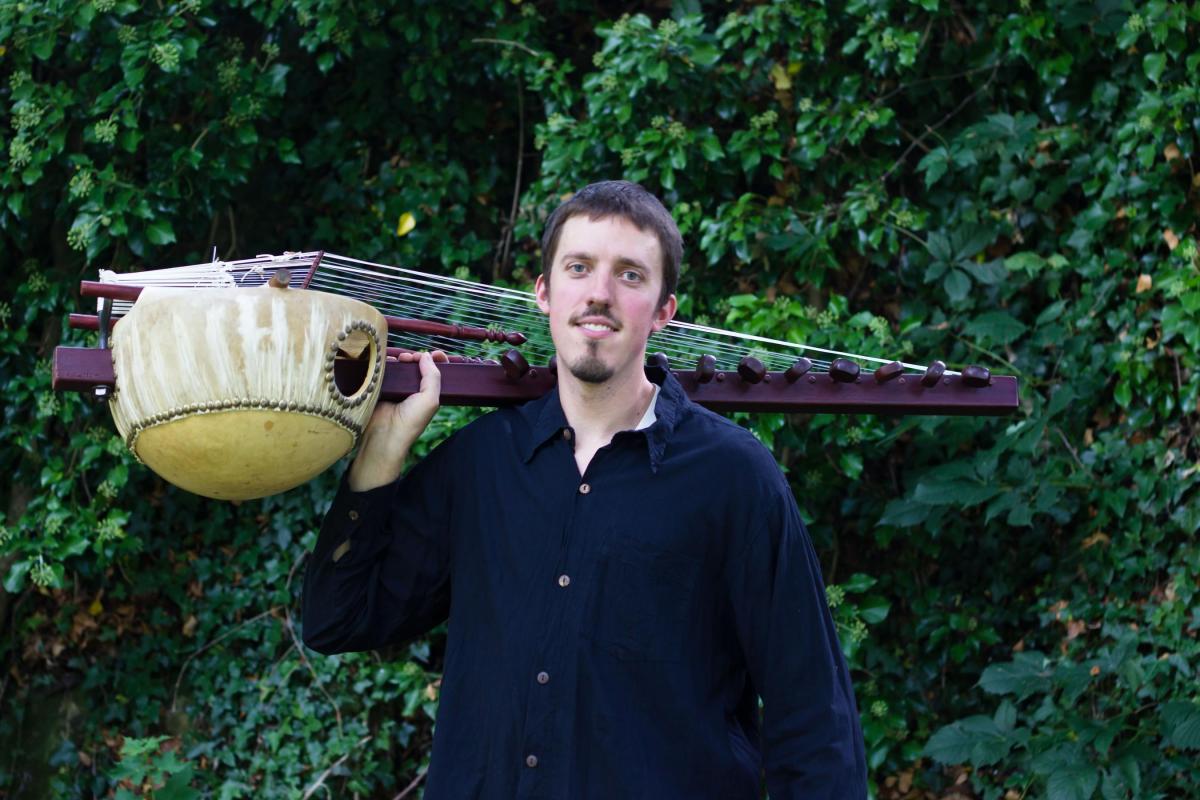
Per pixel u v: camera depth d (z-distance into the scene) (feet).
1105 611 13.20
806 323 13.39
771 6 13.83
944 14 13.97
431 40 14.23
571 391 6.20
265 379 5.41
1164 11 13.12
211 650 14.46
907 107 14.67
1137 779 11.90
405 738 13.99
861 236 13.98
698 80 13.88
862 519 14.23
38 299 13.85
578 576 5.91
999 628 14.12
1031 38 13.78
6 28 12.81
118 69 13.29
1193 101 12.95
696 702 5.93
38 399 13.65
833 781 5.96
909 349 13.46
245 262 6.24
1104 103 13.74
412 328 6.52
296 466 5.68
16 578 13.35
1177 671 12.44
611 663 5.83
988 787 13.25
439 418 13.02
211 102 13.51
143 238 13.24
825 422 13.42
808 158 13.94
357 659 13.98
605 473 6.10
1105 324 13.82
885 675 13.98
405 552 6.44
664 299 6.27
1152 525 13.14
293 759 13.88
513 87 15.24
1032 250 14.29
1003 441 13.00
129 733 14.37
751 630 6.09
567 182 14.19
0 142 13.10
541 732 5.78
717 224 13.60
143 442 5.59
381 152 15.08
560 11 15.08
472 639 6.11
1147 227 13.44
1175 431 13.21
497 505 6.19
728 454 6.14
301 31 14.39
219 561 14.52
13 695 14.37
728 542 6.07
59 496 13.55
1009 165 13.85
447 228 14.82
